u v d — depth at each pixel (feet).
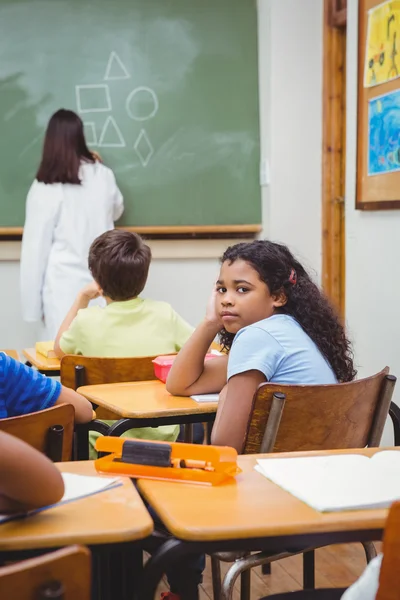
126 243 8.54
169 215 15.29
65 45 14.82
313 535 3.46
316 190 15.05
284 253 6.47
